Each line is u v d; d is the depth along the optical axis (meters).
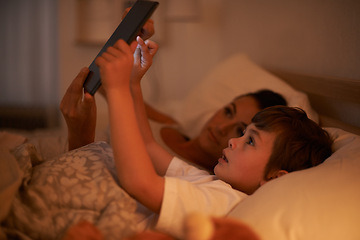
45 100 2.85
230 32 2.63
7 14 2.75
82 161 0.70
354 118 1.11
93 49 2.75
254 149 0.77
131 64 0.65
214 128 1.23
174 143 1.34
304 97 1.19
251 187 0.78
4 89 2.83
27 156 0.69
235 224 0.46
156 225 0.63
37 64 2.81
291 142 0.76
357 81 0.99
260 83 1.50
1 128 2.77
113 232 0.57
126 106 0.64
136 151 0.62
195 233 0.40
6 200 0.56
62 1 2.68
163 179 0.66
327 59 1.33
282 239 0.54
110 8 2.62
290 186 0.61
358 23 1.11
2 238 0.55
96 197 0.63
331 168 0.64
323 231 0.54
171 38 2.89
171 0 2.66
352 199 0.57
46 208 0.62
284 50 1.78
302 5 1.55
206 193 0.67
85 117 0.84
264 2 2.01
